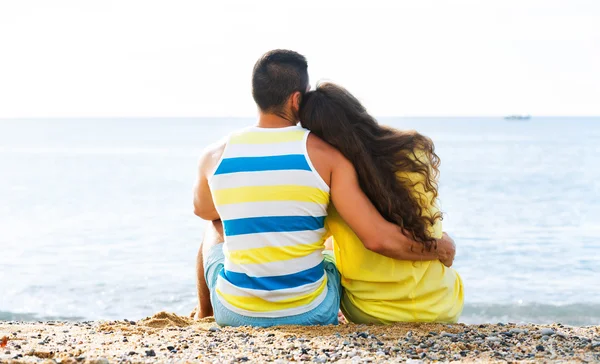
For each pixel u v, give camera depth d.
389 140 3.44
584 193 24.44
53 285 9.88
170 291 9.63
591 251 12.84
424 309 3.58
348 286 3.68
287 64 3.39
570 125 170.75
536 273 10.89
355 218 3.34
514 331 3.45
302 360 2.78
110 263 11.62
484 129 138.25
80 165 40.50
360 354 2.87
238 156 3.35
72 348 2.99
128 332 3.54
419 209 3.42
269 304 3.41
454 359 2.84
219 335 3.26
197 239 14.41
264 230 3.32
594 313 8.45
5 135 107.12
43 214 18.52
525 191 25.30
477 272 11.02
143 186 27.33
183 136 102.44
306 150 3.31
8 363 2.61
